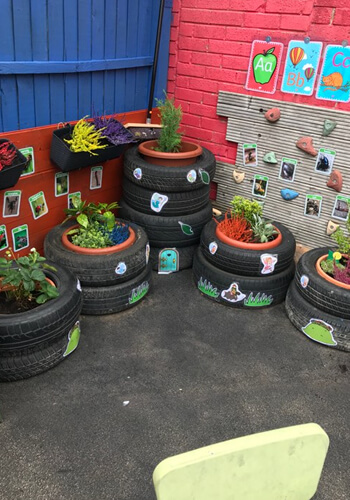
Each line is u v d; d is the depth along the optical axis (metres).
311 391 2.42
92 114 3.18
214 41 3.33
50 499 1.80
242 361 2.61
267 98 3.20
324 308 2.69
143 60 3.41
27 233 2.99
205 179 3.25
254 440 1.15
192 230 3.34
